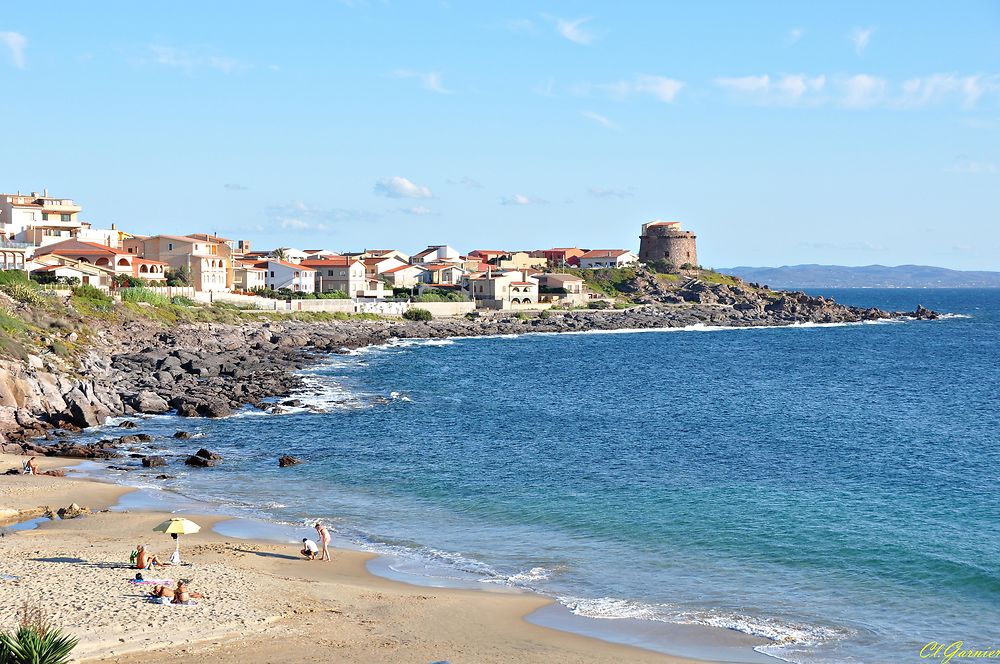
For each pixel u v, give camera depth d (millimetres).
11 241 175000
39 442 71438
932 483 60969
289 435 77438
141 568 39375
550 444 75125
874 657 33000
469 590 39531
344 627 33906
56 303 120562
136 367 104812
